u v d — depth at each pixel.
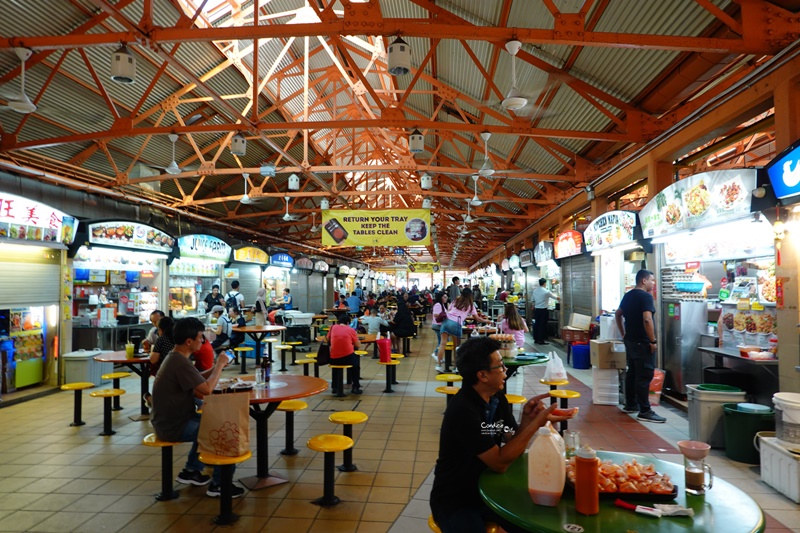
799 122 4.41
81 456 4.91
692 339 6.61
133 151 10.40
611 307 9.29
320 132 13.93
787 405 3.83
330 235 12.23
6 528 3.42
